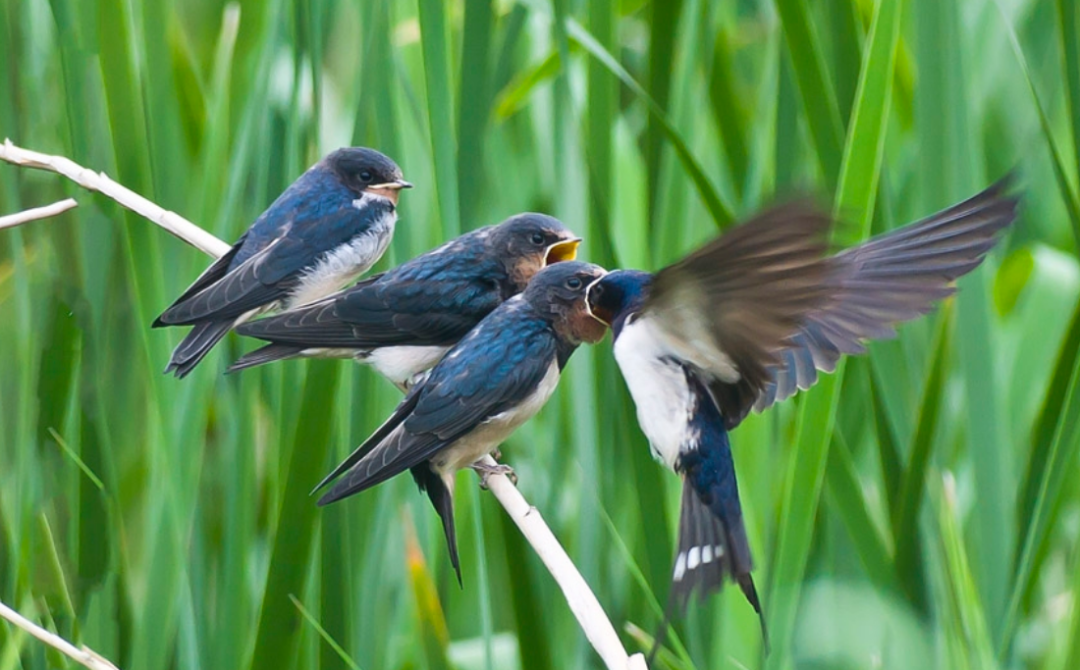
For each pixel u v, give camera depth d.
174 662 9.12
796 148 9.16
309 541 8.56
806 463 7.66
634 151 10.36
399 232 10.15
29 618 8.88
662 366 7.01
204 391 9.20
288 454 9.03
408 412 8.60
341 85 11.86
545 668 8.87
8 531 9.02
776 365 5.91
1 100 9.90
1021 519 8.32
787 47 8.52
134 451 10.05
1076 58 8.26
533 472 10.09
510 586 8.84
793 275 5.55
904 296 6.78
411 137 10.88
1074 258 10.45
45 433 9.24
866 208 7.59
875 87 7.58
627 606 9.40
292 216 10.46
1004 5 9.94
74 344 9.37
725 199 10.47
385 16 9.29
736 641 8.91
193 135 10.88
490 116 9.16
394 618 9.98
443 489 8.66
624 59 12.12
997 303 11.15
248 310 9.87
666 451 7.08
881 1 7.57
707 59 9.94
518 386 8.53
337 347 9.20
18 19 10.11
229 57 9.81
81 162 9.42
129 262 9.16
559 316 8.79
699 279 5.71
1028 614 8.54
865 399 9.54
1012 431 9.69
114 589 9.23
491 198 10.98
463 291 9.62
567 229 9.19
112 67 9.29
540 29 11.66
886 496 8.73
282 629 8.57
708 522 7.03
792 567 7.69
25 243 10.33
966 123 8.48
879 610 8.39
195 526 9.29
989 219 6.73
